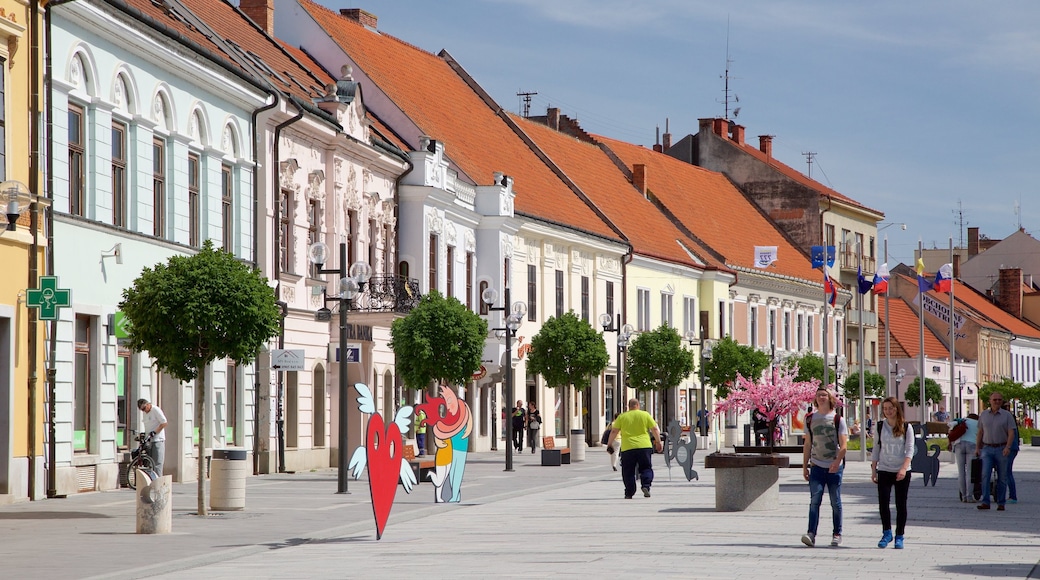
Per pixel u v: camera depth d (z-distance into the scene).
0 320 29.03
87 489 32.12
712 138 110.56
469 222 60.56
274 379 42.59
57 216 30.78
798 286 101.62
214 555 19.88
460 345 46.69
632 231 81.19
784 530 23.89
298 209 44.88
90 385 32.72
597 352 62.34
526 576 17.14
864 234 116.75
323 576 17.48
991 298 158.12
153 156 35.91
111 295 33.31
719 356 81.81
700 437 72.69
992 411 28.91
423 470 38.38
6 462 28.98
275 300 27.16
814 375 85.44
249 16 53.91
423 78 68.56
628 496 32.94
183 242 37.56
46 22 30.45
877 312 121.56
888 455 20.94
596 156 90.06
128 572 17.77
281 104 42.72
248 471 41.34
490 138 71.62
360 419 48.28
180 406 36.84
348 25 63.62
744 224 102.31
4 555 19.97
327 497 32.12
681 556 19.52
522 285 65.62
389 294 48.97
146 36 34.69
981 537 22.78
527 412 65.06
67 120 31.50
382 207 52.44
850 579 16.94
